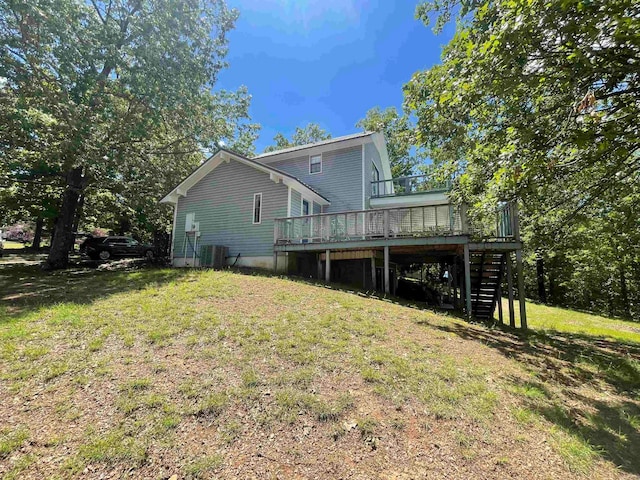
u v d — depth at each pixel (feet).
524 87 15.87
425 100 19.93
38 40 33.53
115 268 44.45
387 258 33.96
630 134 13.24
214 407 11.21
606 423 11.70
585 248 47.21
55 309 20.51
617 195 24.11
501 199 17.46
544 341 23.32
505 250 31.17
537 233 31.01
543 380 15.23
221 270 37.32
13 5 30.48
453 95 15.87
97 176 47.09
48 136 39.78
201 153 60.39
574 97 13.15
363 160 51.88
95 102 41.06
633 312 66.33
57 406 11.09
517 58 12.45
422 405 11.94
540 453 9.83
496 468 9.12
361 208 50.96
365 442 9.95
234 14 50.80
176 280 29.78
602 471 9.20
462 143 21.03
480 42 14.01
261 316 20.54
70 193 46.21
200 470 8.69
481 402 12.34
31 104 35.65
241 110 62.49
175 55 43.75
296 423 10.64
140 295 24.43
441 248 35.35
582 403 13.23
